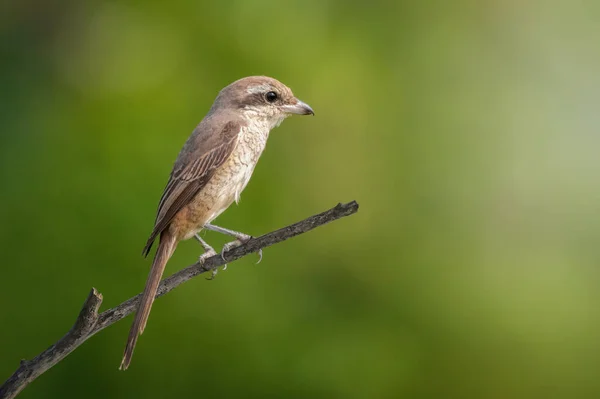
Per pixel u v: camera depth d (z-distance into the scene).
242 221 11.95
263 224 12.12
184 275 7.39
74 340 6.34
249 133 9.30
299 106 9.60
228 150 9.05
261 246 7.27
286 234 7.16
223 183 9.02
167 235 8.88
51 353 6.32
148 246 8.81
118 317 6.98
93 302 6.28
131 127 11.99
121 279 11.20
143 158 11.72
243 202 12.12
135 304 7.19
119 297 11.14
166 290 7.34
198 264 7.41
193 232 8.98
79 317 6.31
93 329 6.68
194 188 8.86
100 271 11.20
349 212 7.04
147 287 7.41
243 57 12.77
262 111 9.48
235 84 9.57
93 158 11.74
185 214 8.84
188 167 8.90
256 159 9.51
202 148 8.98
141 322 7.15
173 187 8.87
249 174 9.42
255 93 9.45
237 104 9.44
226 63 12.77
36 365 6.30
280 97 9.55
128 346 7.04
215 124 9.18
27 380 6.28
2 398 6.21
